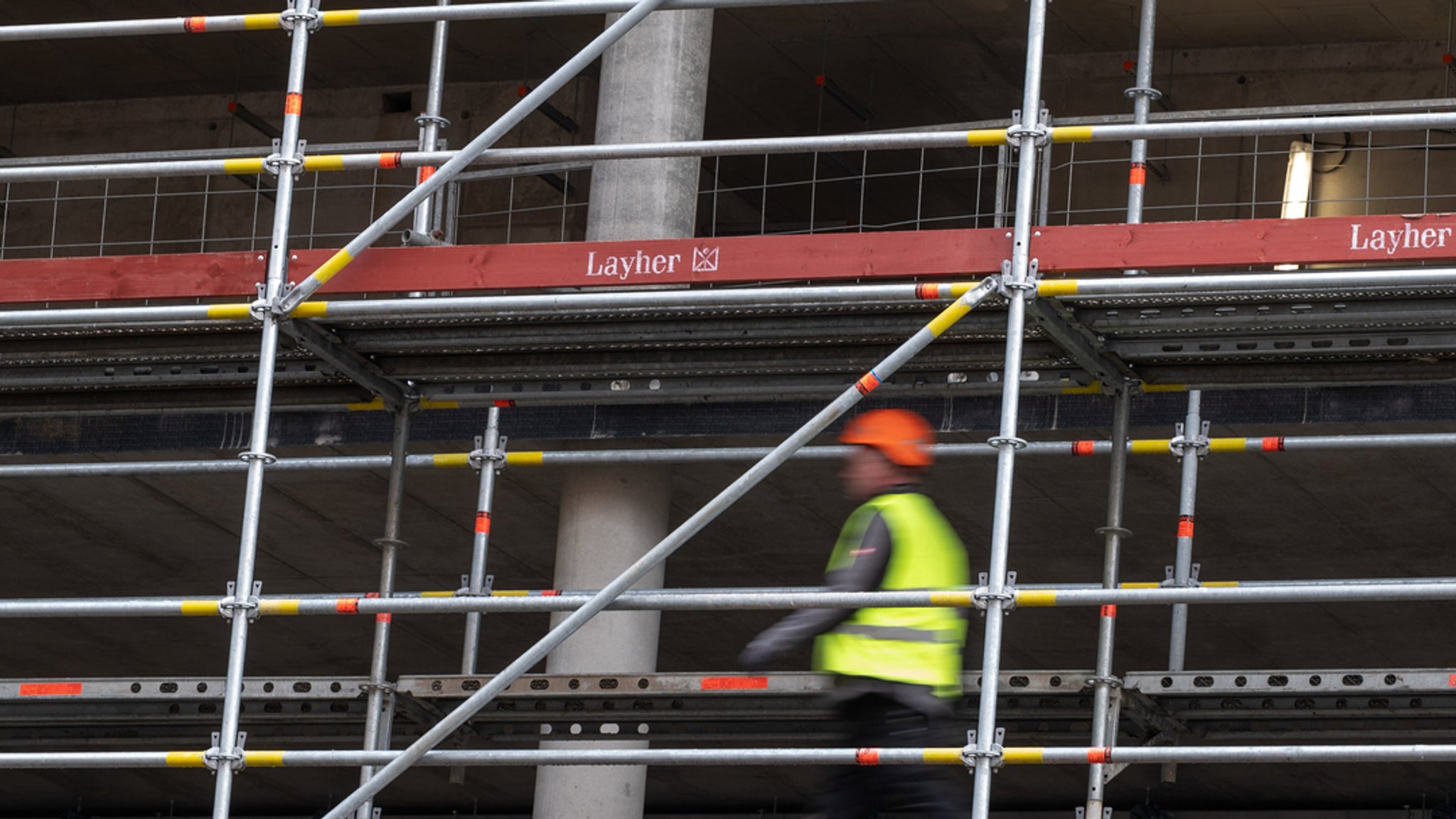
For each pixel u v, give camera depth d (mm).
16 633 35844
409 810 44188
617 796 20594
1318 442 16344
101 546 32344
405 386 17844
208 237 33375
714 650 34625
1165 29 29547
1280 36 29469
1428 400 17906
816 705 17109
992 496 27938
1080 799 40375
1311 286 13625
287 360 17422
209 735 19594
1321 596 12977
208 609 14539
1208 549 29953
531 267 15469
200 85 33469
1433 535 28312
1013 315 13953
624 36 22172
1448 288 14031
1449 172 28578
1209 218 29891
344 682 17375
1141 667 34188
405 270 15609
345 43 31484
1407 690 15195
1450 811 36375
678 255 15195
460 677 17281
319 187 32781
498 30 30531
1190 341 15742
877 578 12750
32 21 31047
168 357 17281
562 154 15211
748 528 29719
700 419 19625
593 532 21125
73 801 44656
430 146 18016
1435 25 28453
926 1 28688
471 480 28062
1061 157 30938
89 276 15945
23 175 15875
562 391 17672
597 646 20719
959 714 16797
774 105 32531
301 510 30094
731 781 40344
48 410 18609
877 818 13055
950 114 32312
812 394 17328
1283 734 16812
